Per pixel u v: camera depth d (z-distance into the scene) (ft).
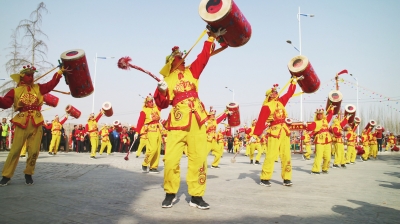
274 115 22.49
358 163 51.75
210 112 37.29
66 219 12.07
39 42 70.23
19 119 19.76
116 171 29.19
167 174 14.43
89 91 20.94
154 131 28.89
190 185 14.46
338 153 41.73
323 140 32.01
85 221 11.82
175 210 13.80
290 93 23.08
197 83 15.34
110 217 12.43
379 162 55.16
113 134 80.53
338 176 29.45
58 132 55.88
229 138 101.60
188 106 14.62
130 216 12.65
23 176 23.76
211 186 21.17
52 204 14.52
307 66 22.44
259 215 13.08
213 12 14.42
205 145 14.74
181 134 14.57
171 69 15.21
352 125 50.88
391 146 110.52
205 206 14.07
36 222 11.64
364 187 21.79
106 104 45.03
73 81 20.08
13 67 68.69
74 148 81.71
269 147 22.02
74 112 46.37
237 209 14.14
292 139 104.94
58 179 22.66
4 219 11.94
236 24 14.82
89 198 15.99
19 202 14.87
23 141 19.86
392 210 14.44
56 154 57.98
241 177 26.68
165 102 14.92
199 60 15.03
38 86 20.51
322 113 32.30
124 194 17.25
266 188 20.63
